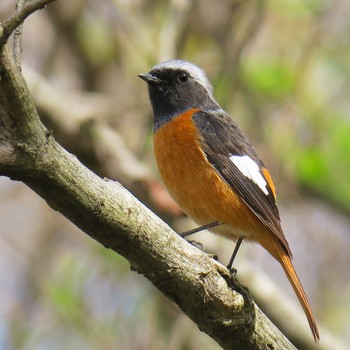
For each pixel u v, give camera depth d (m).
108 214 6.60
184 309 7.37
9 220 14.73
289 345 7.77
